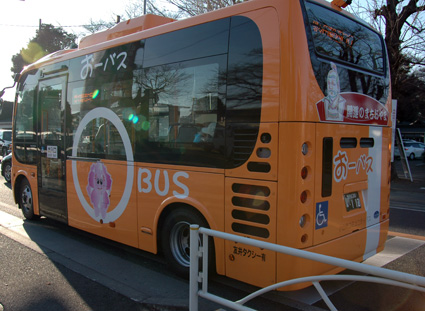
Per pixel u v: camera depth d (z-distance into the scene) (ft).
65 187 19.53
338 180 11.99
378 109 14.17
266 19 11.26
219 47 12.46
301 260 10.75
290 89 10.61
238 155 11.76
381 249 14.60
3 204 29.40
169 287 13.64
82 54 18.48
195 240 10.14
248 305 12.18
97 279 14.34
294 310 11.79
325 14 12.06
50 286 13.62
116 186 16.38
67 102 19.36
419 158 90.74
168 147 14.03
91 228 17.94
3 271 15.11
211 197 12.55
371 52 14.26
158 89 14.58
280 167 10.72
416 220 24.45
